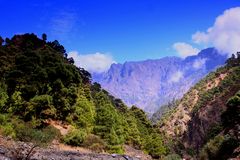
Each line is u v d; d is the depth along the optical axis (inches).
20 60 1847.9
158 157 3390.7
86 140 1879.9
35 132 1488.7
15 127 1475.1
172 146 6284.5
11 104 1711.4
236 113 2913.4
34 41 2409.0
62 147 1624.0
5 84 1769.2
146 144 3336.6
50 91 1863.9
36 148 1119.0
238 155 2122.3
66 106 1905.8
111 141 2182.6
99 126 2199.8
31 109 1705.2
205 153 2837.1
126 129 2970.0
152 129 3986.2
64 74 1925.4
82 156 1211.9
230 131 2728.8
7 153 858.1
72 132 1803.6
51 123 1828.2
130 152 2637.8
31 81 1801.2
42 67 1903.3
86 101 2165.4
